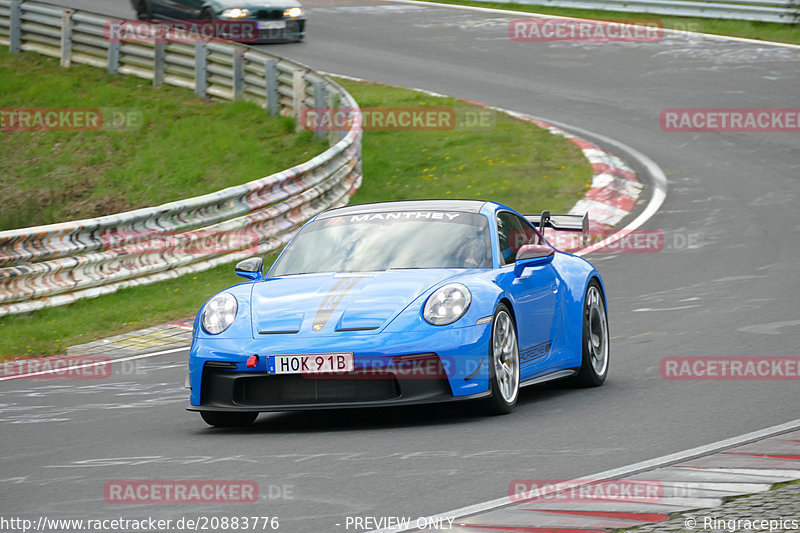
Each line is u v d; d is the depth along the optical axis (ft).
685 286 131.85
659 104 251.19
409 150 225.97
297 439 72.79
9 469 67.62
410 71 286.46
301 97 230.07
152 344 120.98
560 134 228.22
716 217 171.32
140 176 211.20
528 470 60.44
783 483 53.88
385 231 87.76
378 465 63.31
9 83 269.85
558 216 102.89
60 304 141.08
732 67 280.72
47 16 289.74
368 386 74.54
